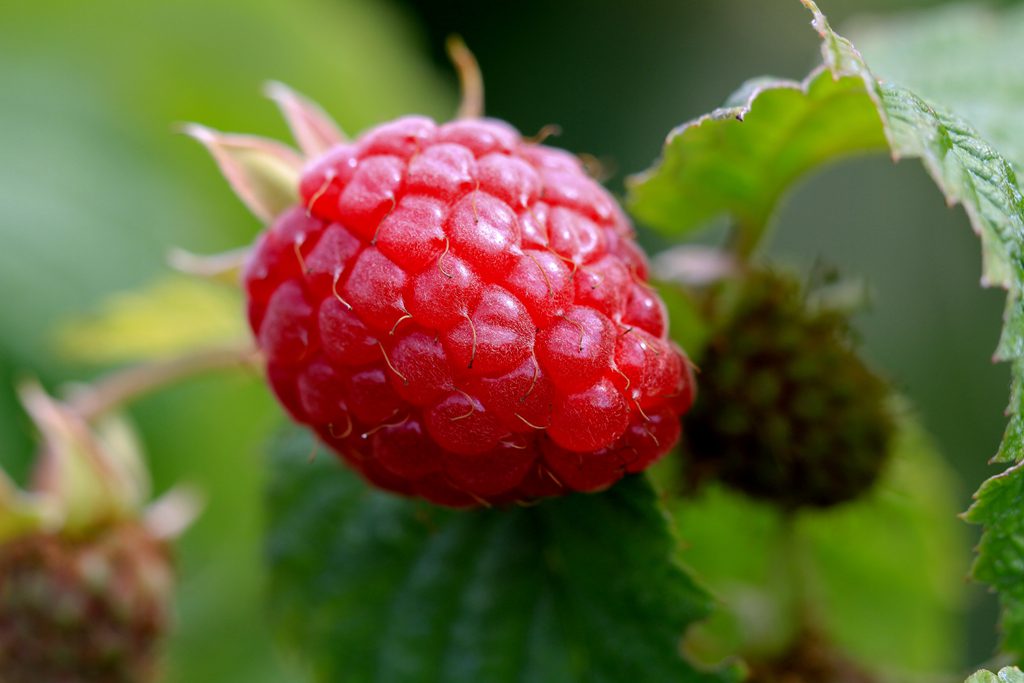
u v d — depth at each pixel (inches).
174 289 6.9
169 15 9.3
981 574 5.3
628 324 5.4
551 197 5.4
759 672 6.3
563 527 5.9
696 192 6.0
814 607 6.4
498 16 11.8
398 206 5.3
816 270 6.2
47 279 8.4
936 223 10.9
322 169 5.5
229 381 8.3
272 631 6.3
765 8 12.0
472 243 5.3
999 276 5.2
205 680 7.9
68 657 6.4
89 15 9.1
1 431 8.1
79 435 6.4
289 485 6.4
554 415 5.2
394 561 6.2
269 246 5.5
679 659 5.8
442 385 5.2
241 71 9.3
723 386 6.1
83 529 6.4
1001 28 6.5
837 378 6.1
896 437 6.2
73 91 8.9
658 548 5.8
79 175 8.7
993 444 10.3
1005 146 6.1
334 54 9.6
